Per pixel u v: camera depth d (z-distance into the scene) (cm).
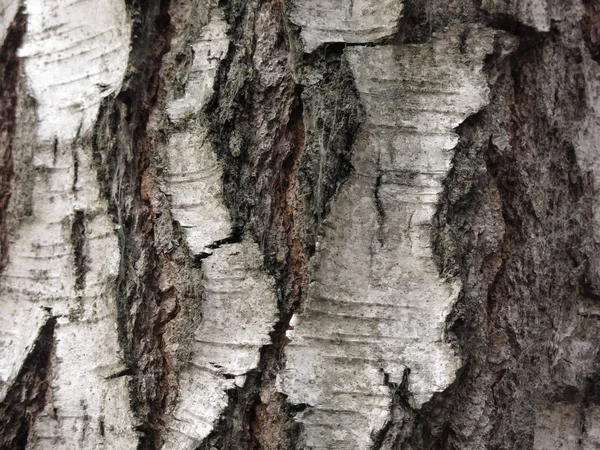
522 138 33
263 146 32
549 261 33
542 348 33
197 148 32
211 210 31
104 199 33
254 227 31
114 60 33
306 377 30
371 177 30
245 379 30
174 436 31
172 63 33
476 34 31
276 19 32
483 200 31
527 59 33
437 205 30
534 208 33
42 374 33
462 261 31
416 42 31
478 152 31
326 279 30
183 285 32
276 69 32
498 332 32
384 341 30
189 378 31
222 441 30
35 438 33
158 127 33
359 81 30
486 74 31
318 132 30
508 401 32
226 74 32
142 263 32
